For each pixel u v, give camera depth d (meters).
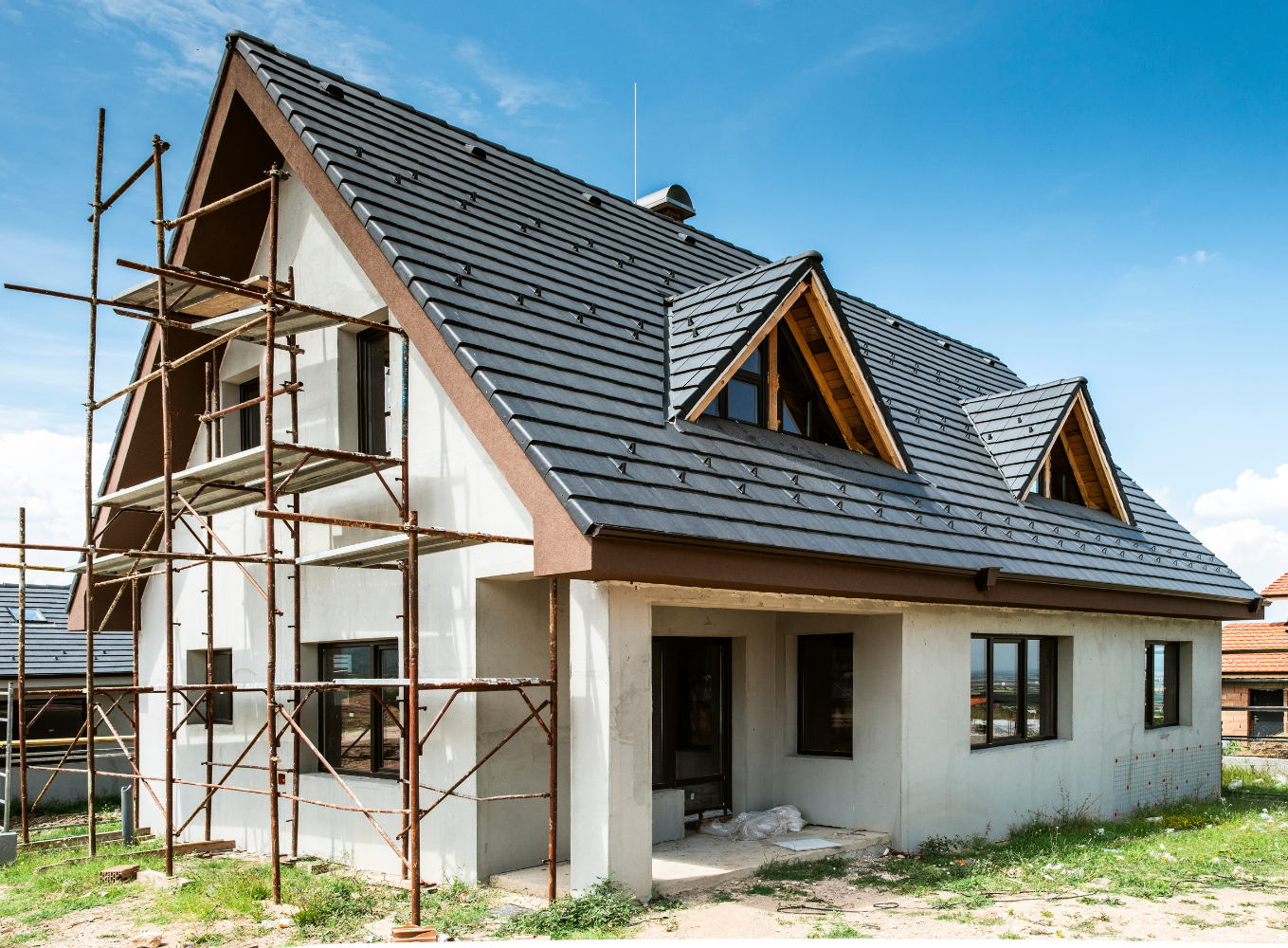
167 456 9.70
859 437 12.05
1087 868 9.59
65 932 7.57
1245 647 27.42
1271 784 18.78
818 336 11.30
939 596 10.49
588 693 7.93
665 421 9.40
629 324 10.80
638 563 7.50
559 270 10.91
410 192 10.38
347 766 10.33
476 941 6.66
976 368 19.33
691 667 11.12
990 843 11.27
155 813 13.18
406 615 7.97
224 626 12.05
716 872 8.81
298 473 9.23
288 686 8.24
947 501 12.01
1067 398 15.01
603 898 7.50
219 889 8.52
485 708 8.62
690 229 15.75
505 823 8.67
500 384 8.09
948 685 11.27
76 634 20.06
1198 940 7.09
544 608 9.22
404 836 7.67
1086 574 12.71
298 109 10.50
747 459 9.70
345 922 7.53
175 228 10.86
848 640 11.36
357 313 10.28
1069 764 13.19
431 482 9.26
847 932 7.15
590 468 7.80
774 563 8.61
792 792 11.45
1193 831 12.27
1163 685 16.08
